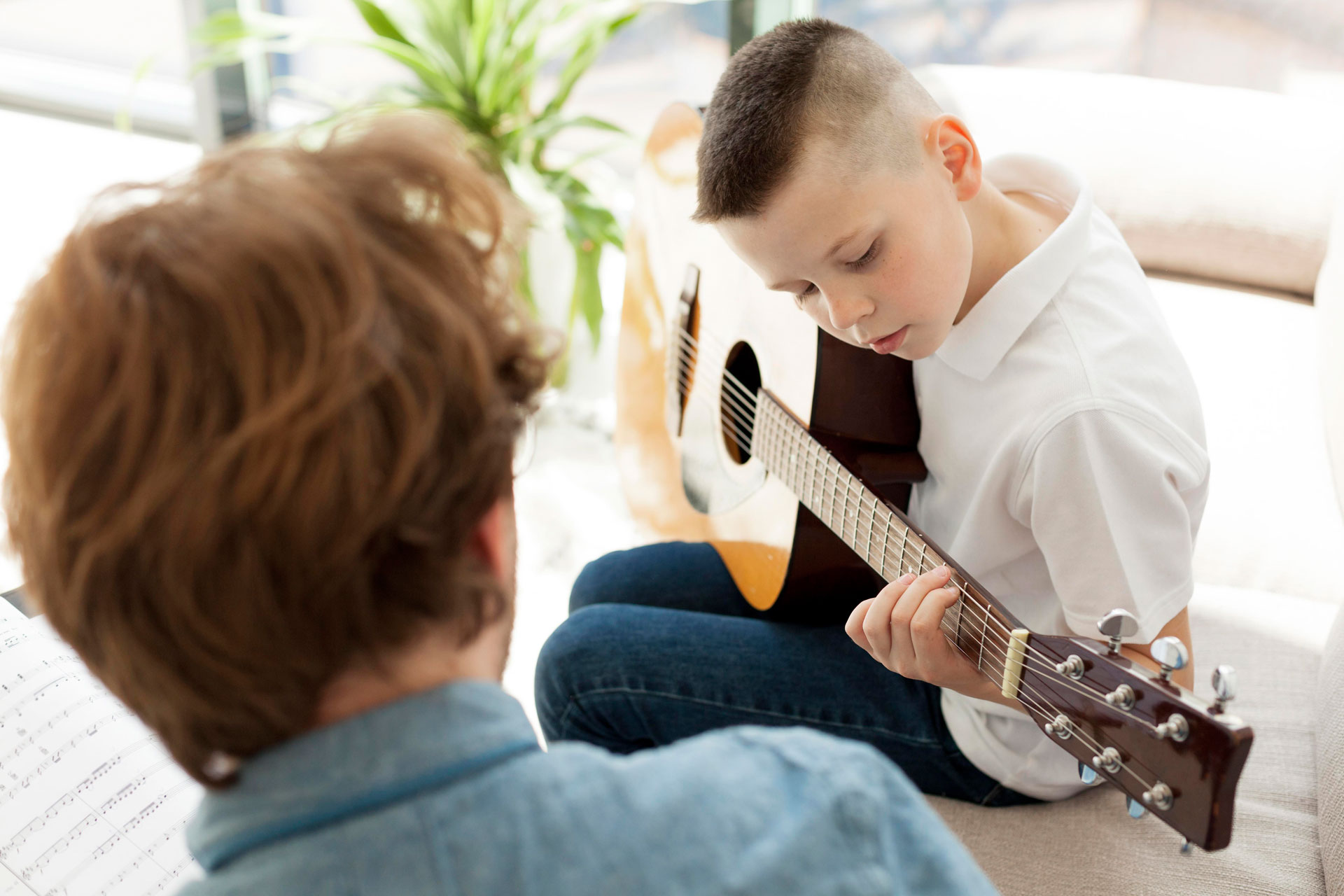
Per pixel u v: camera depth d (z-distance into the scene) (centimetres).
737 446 141
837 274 93
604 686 115
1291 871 96
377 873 42
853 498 106
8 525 43
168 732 44
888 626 94
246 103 335
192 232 40
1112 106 182
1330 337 152
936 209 92
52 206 309
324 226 40
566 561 201
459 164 47
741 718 113
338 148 46
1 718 74
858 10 268
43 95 365
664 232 159
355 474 40
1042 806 106
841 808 46
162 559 39
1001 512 97
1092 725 75
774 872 44
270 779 44
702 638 117
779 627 119
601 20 219
